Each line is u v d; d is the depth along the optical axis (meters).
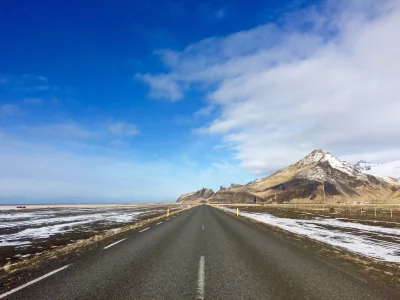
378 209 72.62
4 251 13.04
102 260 9.41
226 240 14.55
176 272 7.79
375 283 6.84
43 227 25.91
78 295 5.80
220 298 5.68
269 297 5.75
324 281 6.94
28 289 6.18
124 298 5.64
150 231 19.03
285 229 21.41
